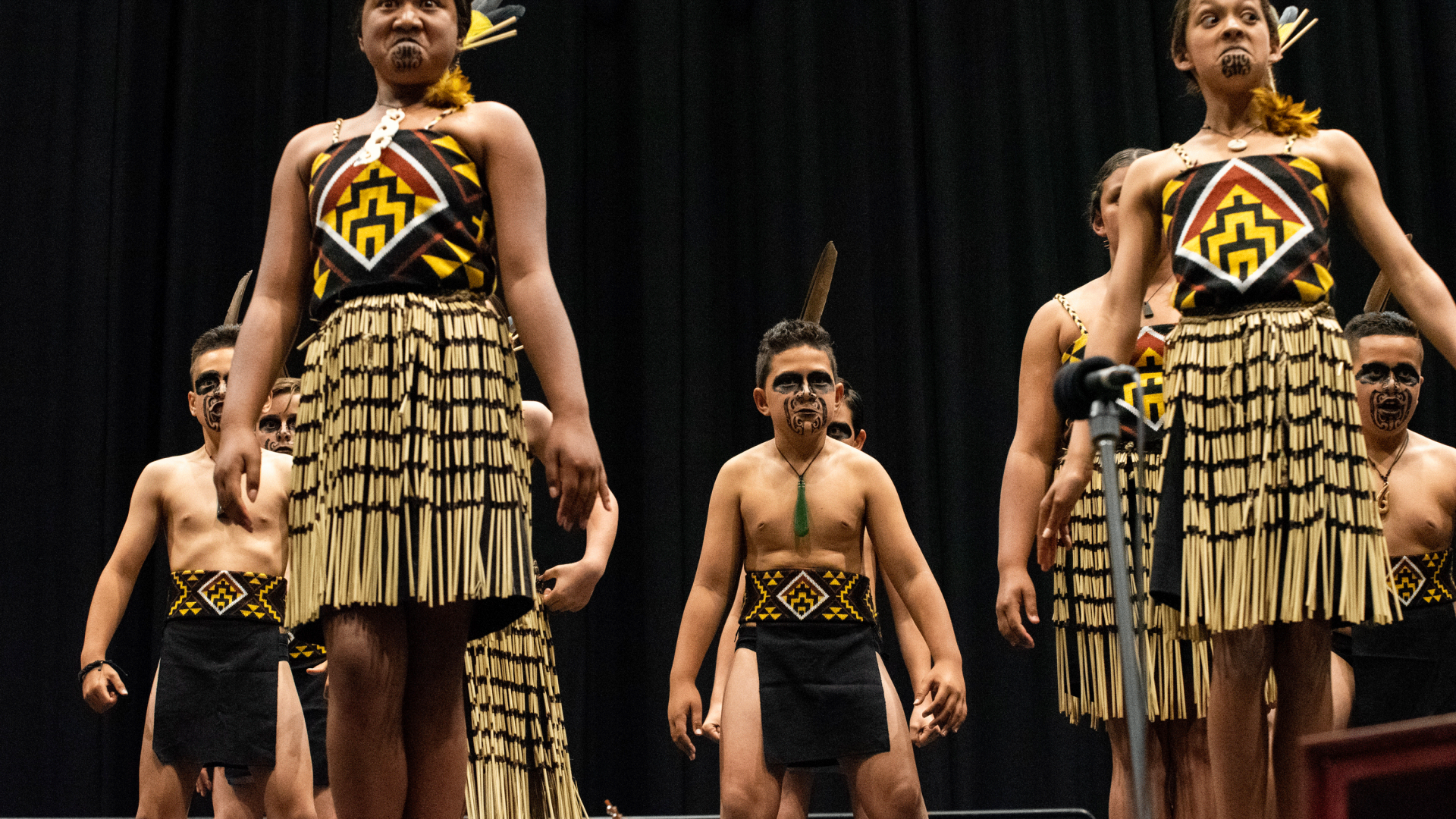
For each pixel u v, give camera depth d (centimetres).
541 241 294
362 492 269
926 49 848
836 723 394
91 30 827
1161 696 402
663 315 806
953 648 407
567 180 827
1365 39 843
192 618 493
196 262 812
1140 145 841
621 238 847
